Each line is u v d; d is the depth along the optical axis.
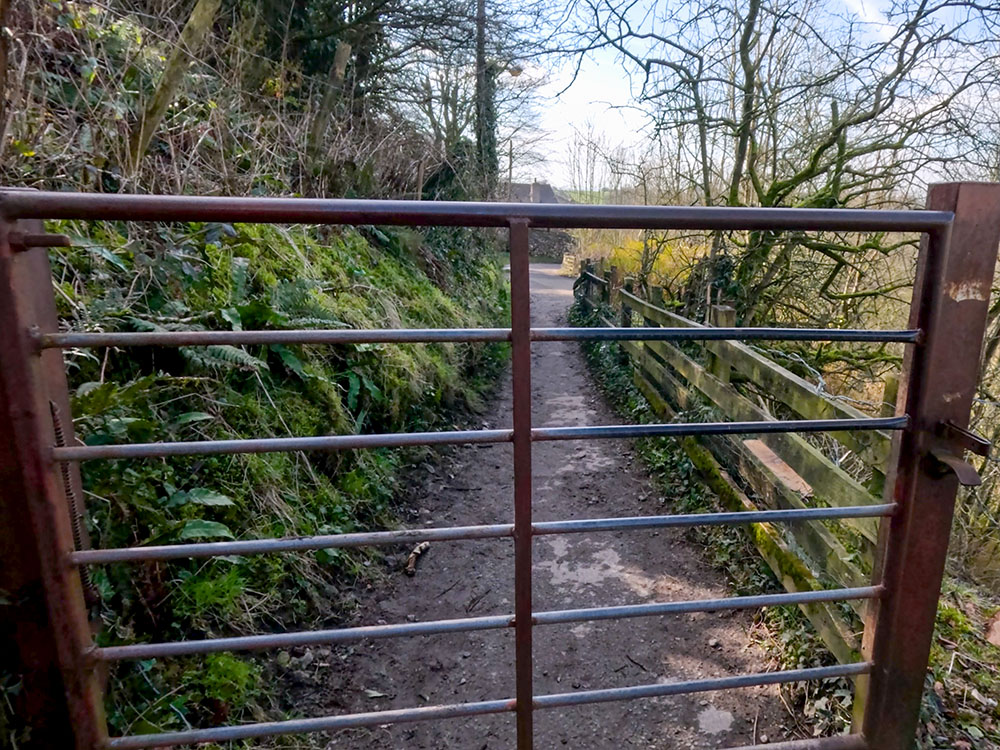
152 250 2.62
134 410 2.06
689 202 7.57
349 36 6.82
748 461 3.00
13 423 0.96
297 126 5.12
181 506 2.10
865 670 1.33
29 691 1.06
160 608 1.86
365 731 1.94
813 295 6.44
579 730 1.96
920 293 1.17
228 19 5.19
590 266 10.28
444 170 8.31
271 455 2.68
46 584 1.02
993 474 4.82
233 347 2.56
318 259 4.13
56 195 0.91
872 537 1.88
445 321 5.77
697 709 2.04
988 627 2.37
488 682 2.18
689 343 4.56
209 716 1.79
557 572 2.89
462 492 3.74
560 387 6.38
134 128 2.89
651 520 1.21
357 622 2.45
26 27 2.50
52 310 1.21
